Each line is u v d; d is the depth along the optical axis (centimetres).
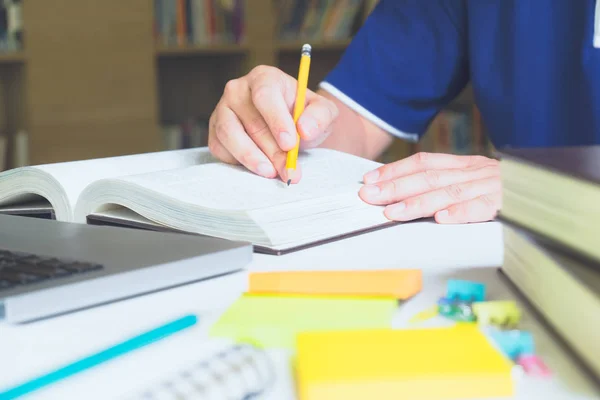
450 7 133
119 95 245
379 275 47
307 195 73
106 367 38
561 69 120
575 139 121
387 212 75
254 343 41
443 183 78
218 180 76
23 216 73
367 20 137
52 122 235
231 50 259
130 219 72
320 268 57
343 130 130
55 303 46
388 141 137
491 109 128
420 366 33
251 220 63
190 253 54
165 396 31
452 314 43
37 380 36
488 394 32
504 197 49
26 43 228
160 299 50
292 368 37
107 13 240
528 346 37
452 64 133
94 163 84
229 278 55
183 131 262
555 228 41
